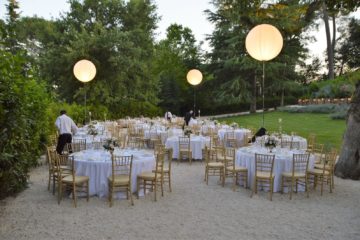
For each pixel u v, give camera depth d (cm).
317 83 3766
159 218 580
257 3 1360
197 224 554
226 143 1336
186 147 1131
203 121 1819
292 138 1109
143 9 2827
